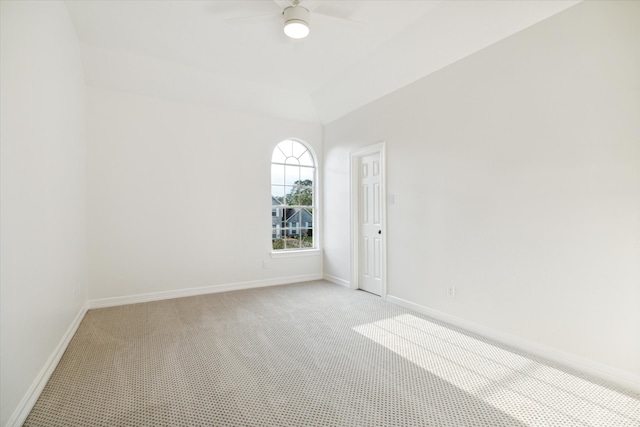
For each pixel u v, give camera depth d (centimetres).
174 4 271
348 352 252
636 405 182
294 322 321
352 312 352
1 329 150
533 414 174
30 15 191
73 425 166
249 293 437
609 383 204
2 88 154
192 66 386
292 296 420
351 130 458
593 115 213
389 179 388
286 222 511
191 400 187
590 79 214
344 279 476
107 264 378
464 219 300
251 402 186
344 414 174
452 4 267
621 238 202
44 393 194
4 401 151
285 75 412
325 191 522
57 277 241
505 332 266
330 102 470
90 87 370
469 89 294
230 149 457
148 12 282
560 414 174
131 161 392
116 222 383
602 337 210
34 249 193
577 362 221
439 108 324
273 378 213
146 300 399
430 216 335
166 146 413
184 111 425
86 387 201
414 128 354
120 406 181
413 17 291
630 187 198
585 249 218
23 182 178
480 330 286
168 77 392
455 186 308
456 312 308
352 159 457
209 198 441
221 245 449
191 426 165
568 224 226
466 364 231
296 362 235
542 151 240
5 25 158
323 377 214
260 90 448
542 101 240
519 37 254
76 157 316
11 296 161
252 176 473
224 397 191
